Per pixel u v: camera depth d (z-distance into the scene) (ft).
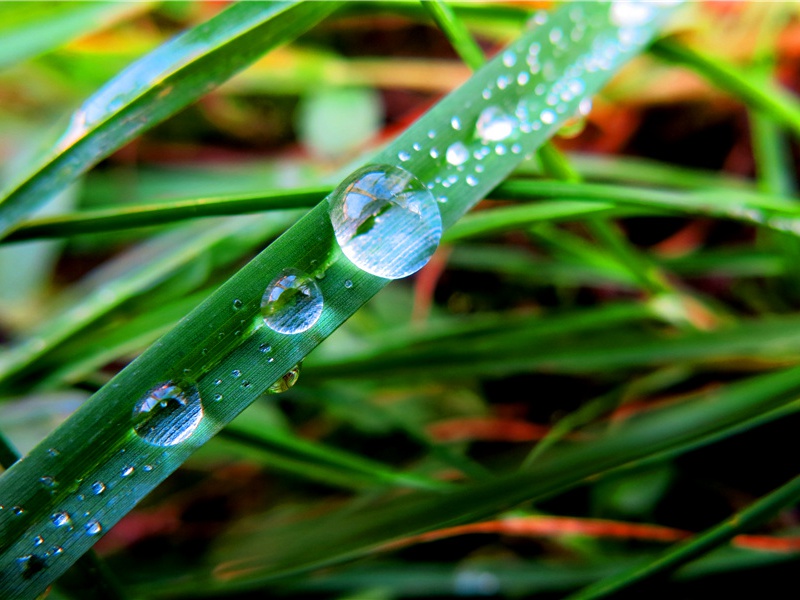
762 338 0.22
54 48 0.22
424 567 0.24
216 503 0.27
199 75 0.18
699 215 0.20
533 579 0.23
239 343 0.16
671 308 0.24
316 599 0.23
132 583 0.24
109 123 0.18
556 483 0.19
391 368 0.22
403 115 0.33
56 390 0.21
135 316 0.22
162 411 0.16
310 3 0.19
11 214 0.18
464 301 0.31
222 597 0.23
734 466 0.24
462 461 0.22
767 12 0.26
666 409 0.23
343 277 0.17
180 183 0.31
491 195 0.19
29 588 0.16
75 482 0.16
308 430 0.28
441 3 0.19
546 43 0.18
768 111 0.22
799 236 0.21
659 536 0.22
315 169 0.30
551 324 0.24
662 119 0.30
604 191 0.19
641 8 0.19
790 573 0.22
